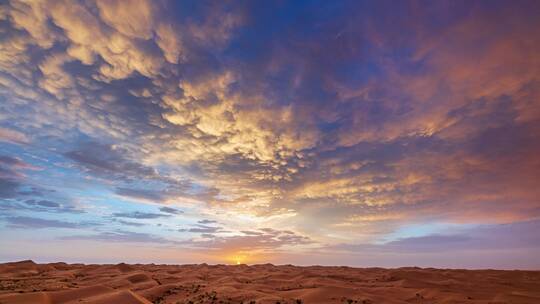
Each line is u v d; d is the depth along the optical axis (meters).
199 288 57.69
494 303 41.28
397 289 54.34
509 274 94.31
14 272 81.50
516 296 47.56
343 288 47.62
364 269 126.69
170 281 74.31
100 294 37.91
